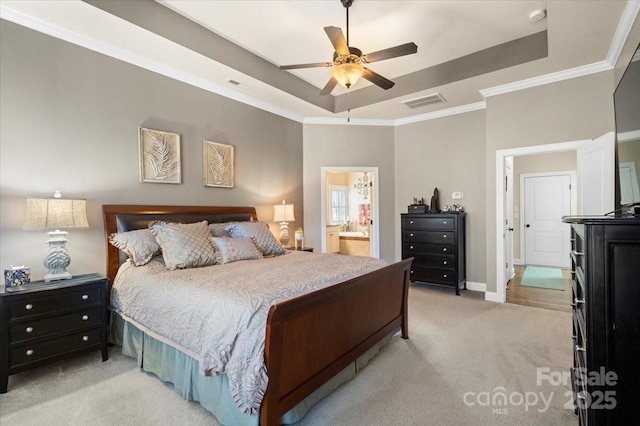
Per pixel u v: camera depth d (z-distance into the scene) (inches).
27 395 84.7
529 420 73.4
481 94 172.1
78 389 87.5
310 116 212.1
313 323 74.9
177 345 81.3
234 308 69.6
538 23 126.3
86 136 117.4
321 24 126.5
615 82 133.8
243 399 61.8
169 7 116.6
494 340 118.2
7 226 100.9
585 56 131.7
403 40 137.9
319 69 169.3
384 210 225.9
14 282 93.4
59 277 101.7
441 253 189.8
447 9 116.3
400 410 77.7
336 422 73.7
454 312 151.4
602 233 44.3
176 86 144.7
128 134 128.7
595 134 140.3
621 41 118.0
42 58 107.3
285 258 129.3
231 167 167.6
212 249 118.8
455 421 73.4
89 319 101.5
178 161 144.1
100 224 120.2
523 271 249.9
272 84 162.1
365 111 203.8
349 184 340.8
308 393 74.3
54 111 110.0
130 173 129.2
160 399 82.5
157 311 88.4
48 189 108.5
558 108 149.5
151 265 109.0
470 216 196.2
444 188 206.4
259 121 184.7
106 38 116.6
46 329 93.0
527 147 158.2
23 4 97.2
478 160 192.9
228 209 164.4
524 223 281.7
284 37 136.9
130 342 104.2
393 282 113.2
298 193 211.2
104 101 121.9
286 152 202.7
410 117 217.5
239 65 144.5
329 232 299.6
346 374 90.5
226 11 118.5
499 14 119.6
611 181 119.4
